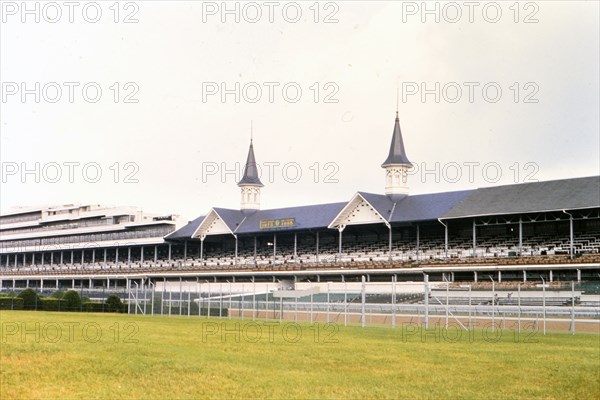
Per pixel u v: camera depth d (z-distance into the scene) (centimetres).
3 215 17588
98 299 10062
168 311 8306
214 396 2019
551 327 5869
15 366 2459
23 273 14612
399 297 7119
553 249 8375
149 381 2234
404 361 2970
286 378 2373
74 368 2450
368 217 9856
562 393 2220
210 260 12212
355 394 2109
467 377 2512
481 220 8725
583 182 8362
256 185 12306
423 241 9906
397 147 10494
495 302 6681
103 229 14300
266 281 10525
